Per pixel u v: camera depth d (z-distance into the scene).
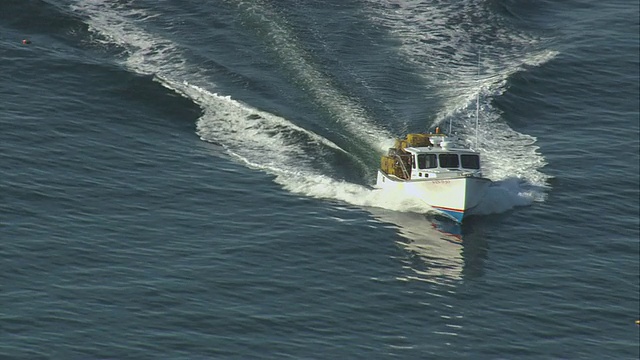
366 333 184.00
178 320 181.00
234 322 182.12
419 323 188.50
